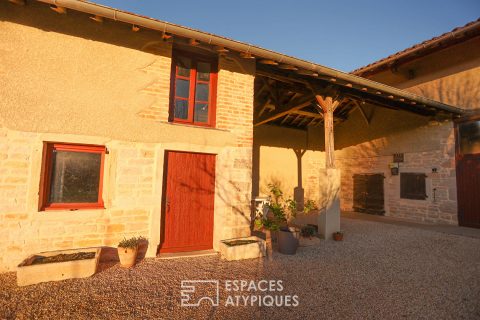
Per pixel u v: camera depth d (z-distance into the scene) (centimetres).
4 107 346
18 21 357
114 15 351
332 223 585
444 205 767
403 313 277
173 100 477
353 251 493
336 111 1055
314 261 434
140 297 296
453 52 778
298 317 264
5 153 344
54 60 372
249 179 504
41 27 367
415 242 562
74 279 332
